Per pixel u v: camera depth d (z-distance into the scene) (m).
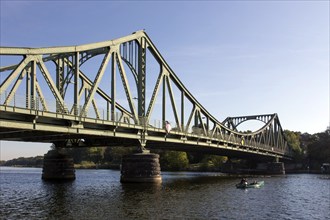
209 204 44.03
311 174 149.50
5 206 40.34
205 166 173.00
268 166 152.75
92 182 73.69
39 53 43.91
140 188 58.03
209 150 109.44
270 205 45.81
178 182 78.19
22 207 39.62
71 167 79.00
